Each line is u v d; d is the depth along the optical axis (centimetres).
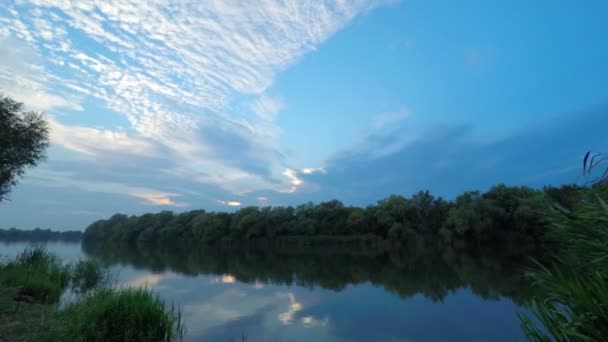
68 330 845
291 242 8494
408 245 6719
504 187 5797
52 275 1609
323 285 2256
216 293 1967
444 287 2034
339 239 7919
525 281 2083
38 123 1928
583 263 445
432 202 7044
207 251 6881
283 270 3206
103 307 930
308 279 2566
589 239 436
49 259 1848
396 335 1147
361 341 1090
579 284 368
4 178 1809
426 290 1969
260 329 1216
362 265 3556
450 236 5978
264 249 7388
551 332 379
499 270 2688
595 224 428
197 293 1969
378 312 1467
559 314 379
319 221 8762
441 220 6706
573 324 347
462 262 3497
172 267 3491
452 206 6794
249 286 2228
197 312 1477
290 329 1219
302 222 8544
